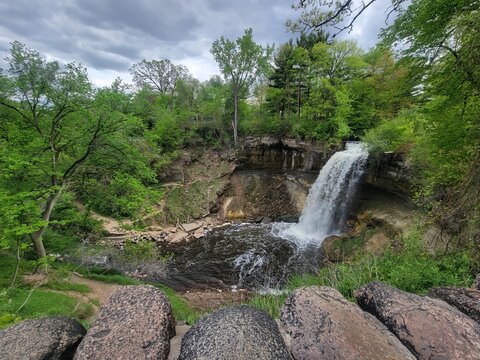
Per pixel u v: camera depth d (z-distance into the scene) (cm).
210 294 1091
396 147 1295
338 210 1708
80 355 128
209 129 2622
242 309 160
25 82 935
